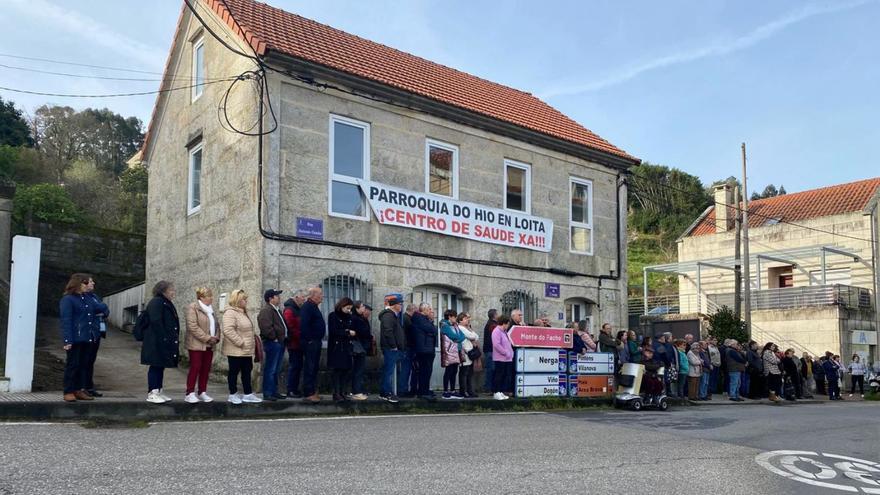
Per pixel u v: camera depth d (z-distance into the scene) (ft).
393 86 48.98
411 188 50.70
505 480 21.35
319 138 45.98
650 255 205.36
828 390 80.23
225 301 46.01
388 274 48.21
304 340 36.78
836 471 26.30
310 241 44.42
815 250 96.32
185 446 24.07
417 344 41.65
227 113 47.73
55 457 21.27
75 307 31.19
